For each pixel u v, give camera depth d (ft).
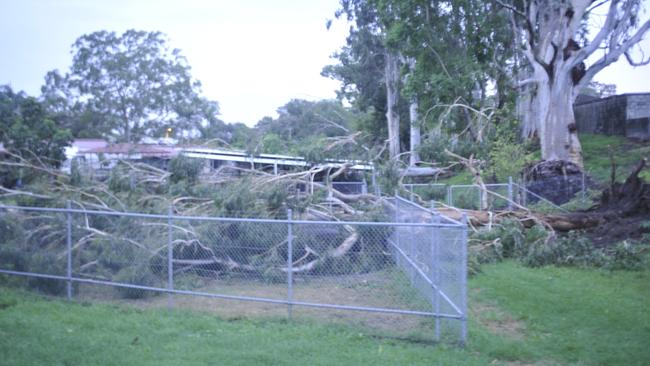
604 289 32.81
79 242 33.60
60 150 63.87
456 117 86.33
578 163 79.20
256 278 31.24
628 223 48.21
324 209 45.44
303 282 30.17
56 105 150.92
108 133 147.54
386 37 102.32
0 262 34.32
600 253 39.34
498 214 48.60
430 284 26.18
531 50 81.92
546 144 80.28
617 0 75.05
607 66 80.89
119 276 32.32
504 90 99.25
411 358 22.31
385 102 147.13
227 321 27.58
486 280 35.50
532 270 38.47
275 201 41.81
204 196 45.21
